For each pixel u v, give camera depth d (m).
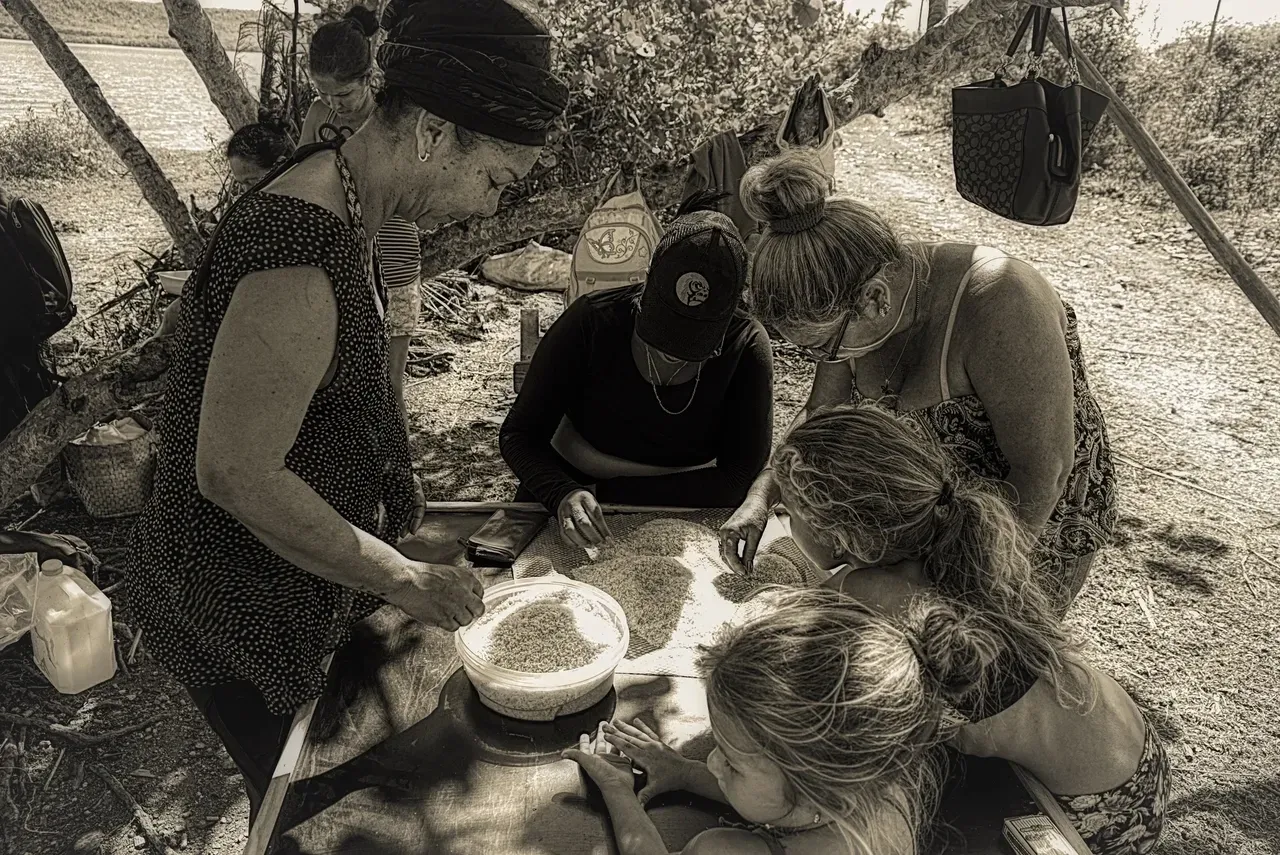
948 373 2.04
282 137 4.11
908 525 1.64
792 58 6.80
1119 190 10.28
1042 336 1.92
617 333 2.75
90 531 4.33
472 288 7.28
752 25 6.68
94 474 4.31
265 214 1.55
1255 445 5.49
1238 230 9.13
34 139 10.64
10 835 2.92
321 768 1.75
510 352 6.46
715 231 2.36
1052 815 1.67
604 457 2.94
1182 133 10.60
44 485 4.65
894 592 1.68
